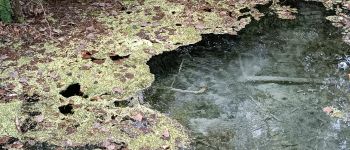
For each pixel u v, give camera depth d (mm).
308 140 3756
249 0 5594
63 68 4363
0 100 3998
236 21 5207
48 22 5023
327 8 5473
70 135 3705
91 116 3873
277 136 3799
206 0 5570
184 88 4273
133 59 4547
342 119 3938
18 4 4875
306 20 5262
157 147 3625
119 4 5445
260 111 4047
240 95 4215
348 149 3660
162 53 4668
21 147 3594
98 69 4379
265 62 4613
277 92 4242
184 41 4848
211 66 4555
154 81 4320
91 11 5285
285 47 4828
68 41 4746
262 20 5246
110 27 5000
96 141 3656
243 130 3855
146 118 3895
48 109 3932
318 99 4148
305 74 4453
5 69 4328
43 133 3719
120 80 4270
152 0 5559
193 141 3727
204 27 5066
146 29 4992
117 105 4004
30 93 4078
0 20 4980
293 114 4004
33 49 4605
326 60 4637
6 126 3764
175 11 5332
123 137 3693
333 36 4992
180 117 3953
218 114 4008
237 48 4805
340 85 4305
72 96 4066
